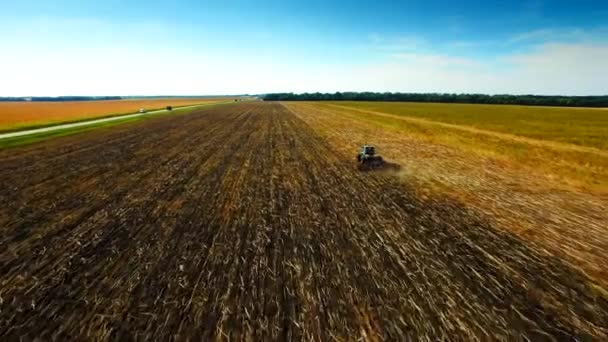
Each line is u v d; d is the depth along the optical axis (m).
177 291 6.60
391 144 26.88
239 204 12.00
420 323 5.68
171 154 22.23
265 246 8.61
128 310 6.04
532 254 8.31
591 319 5.87
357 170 17.66
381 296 6.43
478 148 25.19
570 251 8.51
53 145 26.06
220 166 18.50
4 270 7.50
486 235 9.45
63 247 8.64
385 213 11.17
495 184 15.05
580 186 14.78
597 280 7.14
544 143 28.02
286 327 5.56
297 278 7.06
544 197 13.16
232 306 6.11
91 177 16.06
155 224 10.15
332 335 5.37
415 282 6.94
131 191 13.66
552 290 6.73
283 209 11.48
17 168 18.05
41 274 7.32
